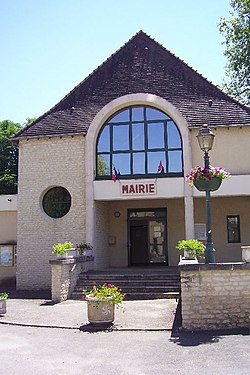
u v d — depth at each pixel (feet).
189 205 57.16
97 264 60.64
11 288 63.26
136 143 60.75
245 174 57.57
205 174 35.58
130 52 67.36
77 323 36.32
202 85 62.69
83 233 59.72
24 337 32.07
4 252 67.21
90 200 59.62
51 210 62.49
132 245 67.31
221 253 62.95
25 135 63.31
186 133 58.65
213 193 57.06
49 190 63.05
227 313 32.96
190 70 64.18
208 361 24.11
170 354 25.93
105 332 33.12
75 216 60.29
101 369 23.41
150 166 59.93
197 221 63.46
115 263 66.90
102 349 27.86
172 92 62.85
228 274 33.30
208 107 60.64
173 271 55.57
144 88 63.98
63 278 49.01
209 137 36.40
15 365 24.56
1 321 37.96
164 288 49.34
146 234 67.10
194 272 33.42
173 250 65.72
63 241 60.23
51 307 44.65
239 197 63.62
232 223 63.72
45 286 60.03
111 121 61.82
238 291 33.09
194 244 44.98
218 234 63.31
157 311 40.29
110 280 52.42
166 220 66.54
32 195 62.28
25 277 60.85
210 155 58.85
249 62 89.86
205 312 33.09
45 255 60.64
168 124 60.23
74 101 65.05
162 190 58.08
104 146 61.46
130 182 58.95
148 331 33.09
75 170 61.21
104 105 63.82
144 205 67.31
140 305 43.65
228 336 30.14
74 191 60.80
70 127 62.49
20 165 63.31
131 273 54.19
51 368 23.84
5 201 68.44
